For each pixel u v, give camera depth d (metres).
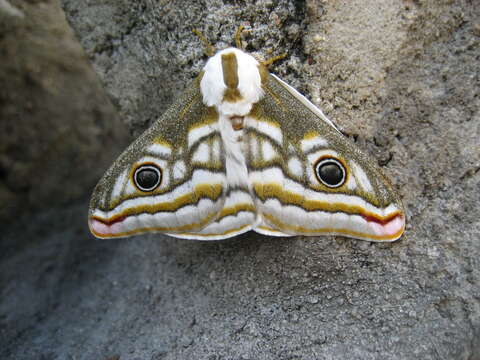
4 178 0.16
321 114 0.09
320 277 0.10
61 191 0.17
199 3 0.10
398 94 0.10
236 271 0.11
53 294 0.14
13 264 0.16
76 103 0.16
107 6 0.11
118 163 0.10
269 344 0.10
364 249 0.10
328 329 0.10
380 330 0.10
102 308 0.13
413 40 0.10
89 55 0.12
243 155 0.09
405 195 0.10
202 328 0.11
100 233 0.10
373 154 0.10
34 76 0.15
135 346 0.11
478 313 0.09
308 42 0.10
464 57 0.10
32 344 0.13
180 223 0.10
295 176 0.09
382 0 0.10
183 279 0.12
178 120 0.10
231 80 0.09
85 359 0.11
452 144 0.10
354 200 0.09
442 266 0.10
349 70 0.10
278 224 0.09
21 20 0.14
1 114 0.15
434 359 0.09
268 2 0.10
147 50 0.11
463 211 0.10
